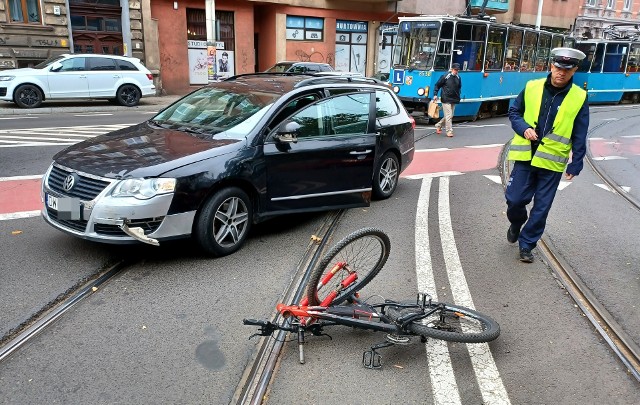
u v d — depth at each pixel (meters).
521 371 3.58
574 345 3.92
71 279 4.62
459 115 17.67
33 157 9.45
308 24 27.55
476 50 17.31
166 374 3.39
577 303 4.58
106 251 5.25
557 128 5.03
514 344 3.91
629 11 43.78
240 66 25.64
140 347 3.67
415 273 5.09
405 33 17.12
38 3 19.78
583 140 5.07
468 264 5.37
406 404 3.19
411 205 7.47
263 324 3.54
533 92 5.09
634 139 15.18
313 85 6.29
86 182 4.80
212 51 19.53
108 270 4.85
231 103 6.11
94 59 17.98
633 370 3.62
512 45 19.30
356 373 3.48
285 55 27.05
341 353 3.71
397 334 3.63
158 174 4.73
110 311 4.14
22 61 19.77
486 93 18.19
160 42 23.20
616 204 8.02
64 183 4.93
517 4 36.81
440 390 3.33
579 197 8.35
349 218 6.75
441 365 3.61
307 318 3.69
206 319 4.07
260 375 3.42
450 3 31.52
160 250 5.38
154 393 3.21
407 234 6.21
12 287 4.43
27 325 3.89
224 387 3.29
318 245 5.72
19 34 19.50
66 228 4.93
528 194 5.35
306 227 6.32
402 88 17.20
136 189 4.65
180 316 4.10
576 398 3.31
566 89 4.98
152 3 22.67
